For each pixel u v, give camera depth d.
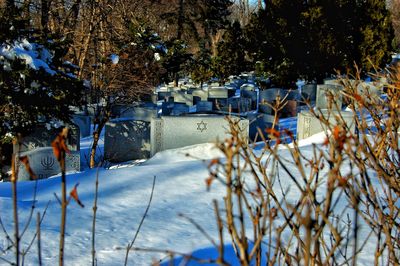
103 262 4.15
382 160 2.58
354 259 1.84
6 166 11.45
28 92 11.59
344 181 1.75
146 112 18.86
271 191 2.17
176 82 36.81
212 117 12.88
